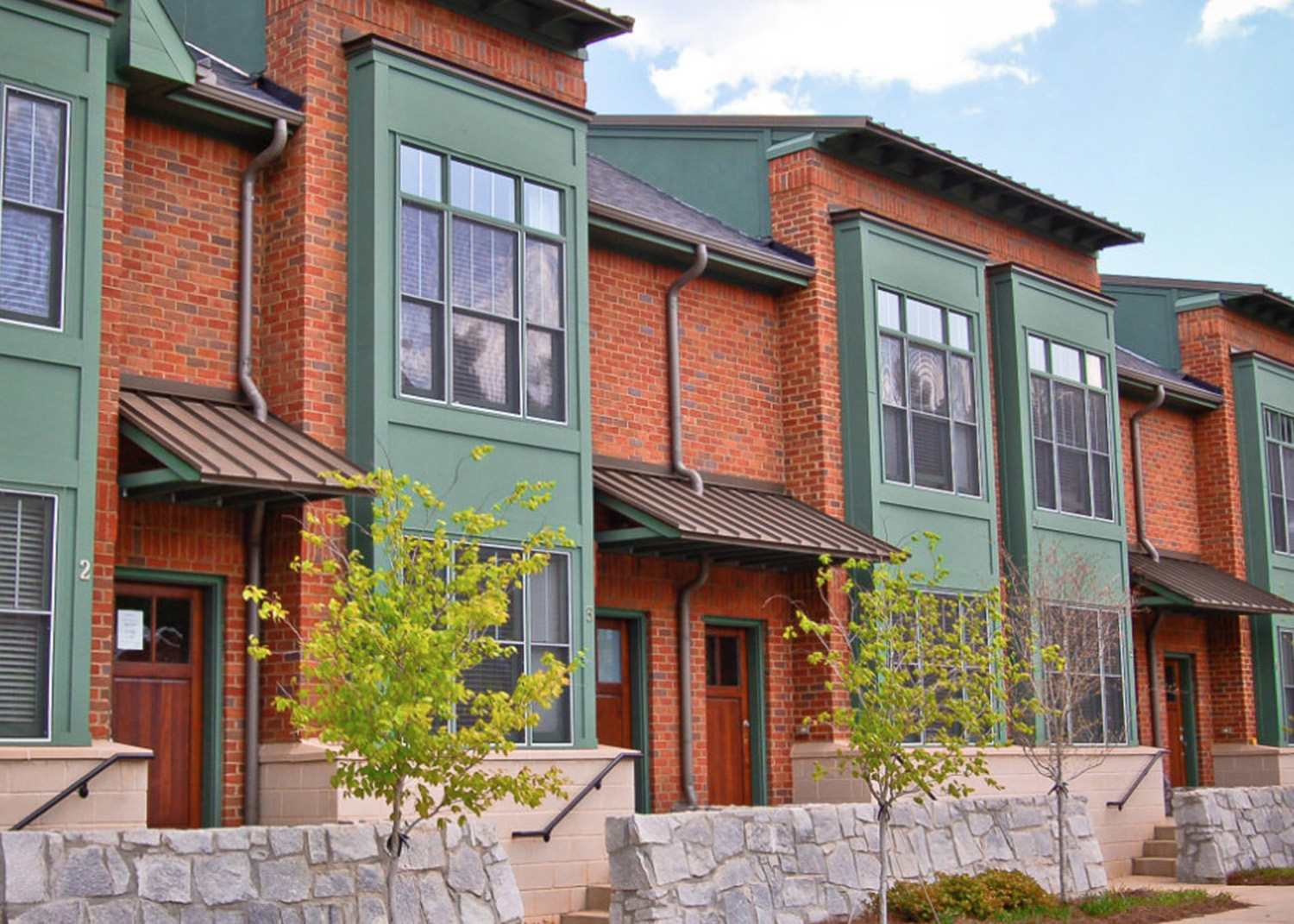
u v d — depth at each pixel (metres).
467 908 12.24
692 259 18.08
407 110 14.69
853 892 15.16
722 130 20.45
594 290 17.28
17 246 11.98
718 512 16.77
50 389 11.96
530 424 15.29
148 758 11.95
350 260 14.34
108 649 12.15
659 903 13.16
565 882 14.74
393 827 10.66
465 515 10.72
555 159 16.03
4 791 11.16
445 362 14.62
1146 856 21.80
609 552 16.91
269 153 14.03
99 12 12.56
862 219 19.28
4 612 11.53
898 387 19.42
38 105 12.22
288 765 13.34
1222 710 25.92
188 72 13.27
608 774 15.31
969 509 19.97
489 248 15.27
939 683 14.36
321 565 10.95
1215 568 26.50
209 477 11.99
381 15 15.10
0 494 11.63
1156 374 25.73
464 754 10.16
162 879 10.32
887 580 14.63
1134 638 24.27
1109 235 23.56
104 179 12.57
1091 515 22.41
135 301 13.39
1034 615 18.56
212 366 13.84
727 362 18.77
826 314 19.22
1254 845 20.81
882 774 16.27
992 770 19.31
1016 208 22.28
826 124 19.41
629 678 17.31
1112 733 21.77
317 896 11.23
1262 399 27.11
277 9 14.76
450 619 9.95
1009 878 16.19
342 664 9.92
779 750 18.42
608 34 16.80
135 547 13.02
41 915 9.60
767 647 18.56
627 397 17.42
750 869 14.16
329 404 14.00
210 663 13.52
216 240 14.02
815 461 18.92
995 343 21.64
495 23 16.11
